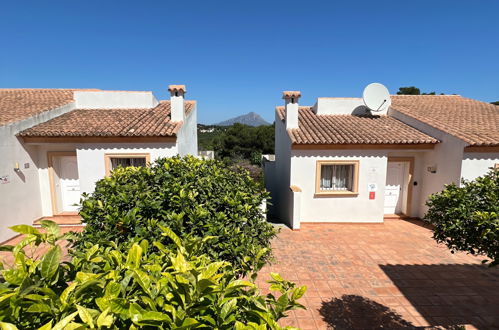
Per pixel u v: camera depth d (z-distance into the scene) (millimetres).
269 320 1743
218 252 3377
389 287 5891
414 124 10875
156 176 4152
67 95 12883
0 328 1388
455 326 4641
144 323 1560
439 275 6426
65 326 1370
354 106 13023
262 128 35250
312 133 10250
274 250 7879
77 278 1765
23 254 1933
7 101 11633
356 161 9891
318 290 5766
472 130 9242
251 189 4457
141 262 2234
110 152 9383
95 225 3561
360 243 8422
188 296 1754
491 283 6055
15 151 8914
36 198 10031
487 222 3244
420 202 10742
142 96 12234
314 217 10211
